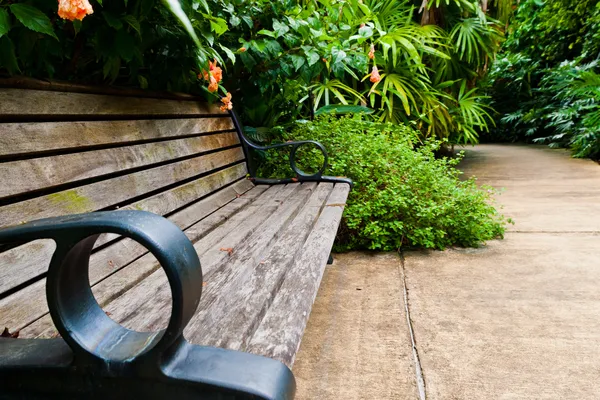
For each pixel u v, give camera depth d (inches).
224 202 78.2
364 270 88.1
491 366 54.5
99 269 42.5
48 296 24.2
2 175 35.8
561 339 60.3
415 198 98.3
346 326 65.4
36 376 25.5
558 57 374.9
